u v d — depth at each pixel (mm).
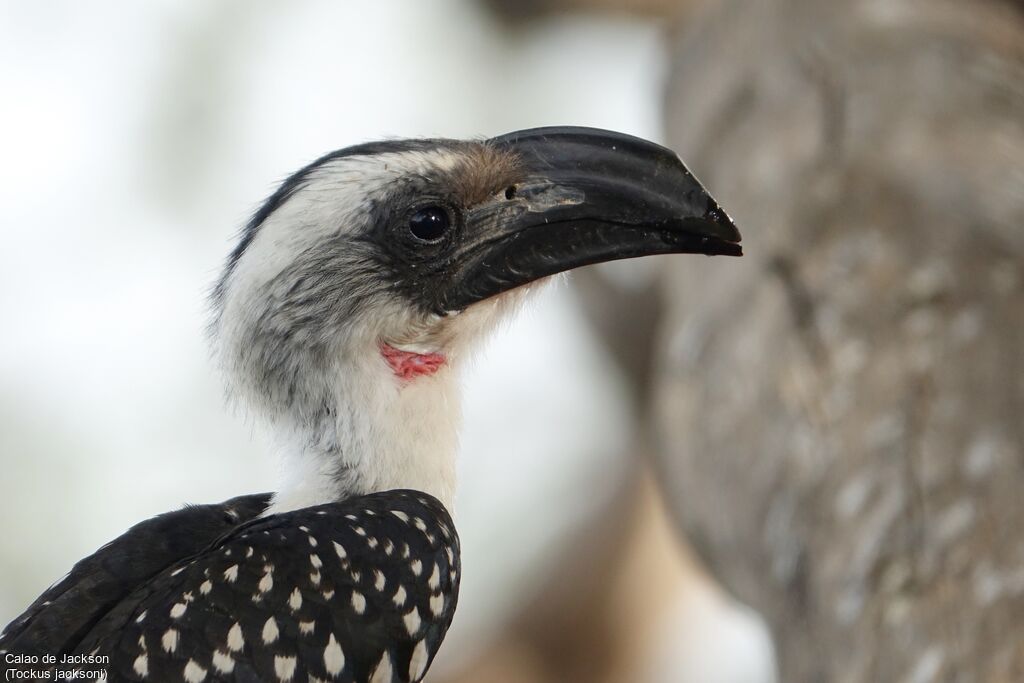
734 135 15188
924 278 11797
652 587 20094
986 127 13461
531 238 9570
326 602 8148
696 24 17688
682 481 13266
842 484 10648
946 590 9508
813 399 11359
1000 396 10633
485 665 20062
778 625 11109
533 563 19969
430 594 8562
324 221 9414
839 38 15281
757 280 12781
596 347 19641
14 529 16969
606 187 9570
